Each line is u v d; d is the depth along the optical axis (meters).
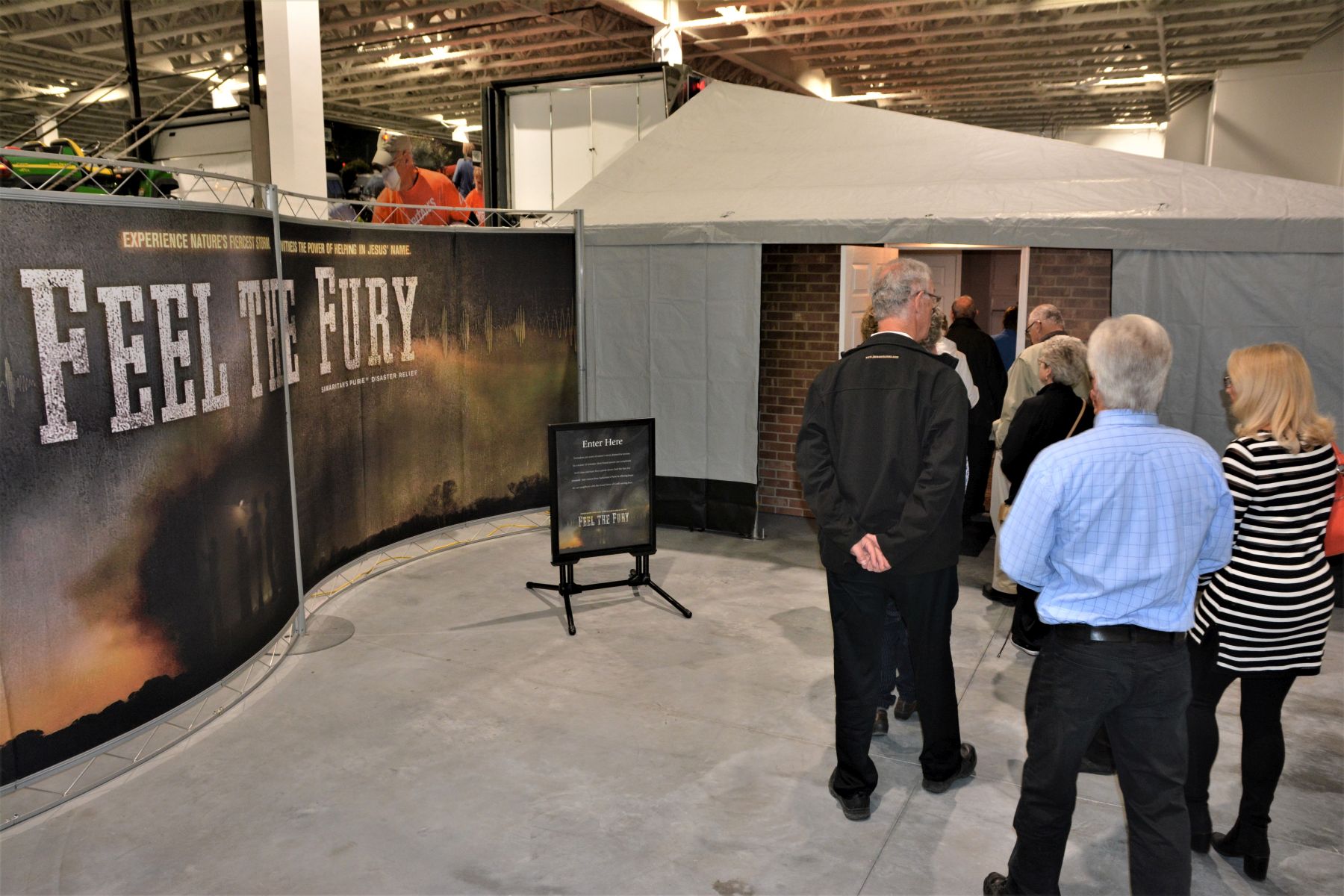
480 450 7.18
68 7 13.58
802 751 3.92
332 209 9.09
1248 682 3.00
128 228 3.67
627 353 7.25
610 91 9.52
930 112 22.75
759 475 7.98
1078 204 5.74
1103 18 13.05
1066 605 2.51
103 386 3.58
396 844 3.27
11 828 3.38
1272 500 2.78
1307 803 3.53
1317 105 16.56
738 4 13.03
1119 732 2.53
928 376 3.13
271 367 4.85
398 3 13.28
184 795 3.60
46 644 3.40
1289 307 5.37
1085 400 4.48
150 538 3.85
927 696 3.48
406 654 4.97
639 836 3.32
